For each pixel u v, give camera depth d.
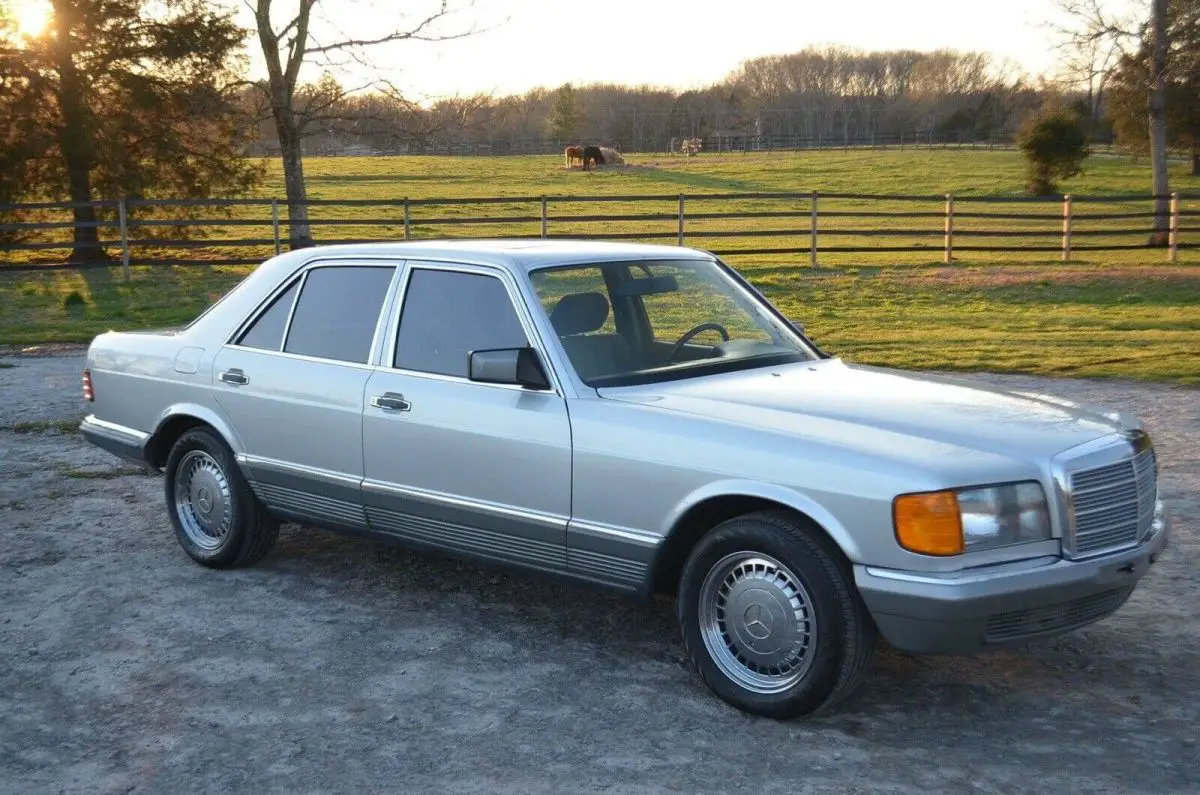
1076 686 4.39
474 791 3.61
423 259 5.19
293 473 5.47
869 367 5.21
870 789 3.59
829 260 26.47
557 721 4.11
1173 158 77.56
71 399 11.30
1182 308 18.31
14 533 6.64
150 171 28.23
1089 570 3.89
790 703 4.00
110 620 5.20
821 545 3.93
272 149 27.45
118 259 27.98
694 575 4.23
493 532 4.78
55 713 4.23
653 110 140.62
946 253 25.73
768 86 161.38
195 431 5.92
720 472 4.09
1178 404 10.15
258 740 3.99
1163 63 29.53
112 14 26.59
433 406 4.89
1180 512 6.79
